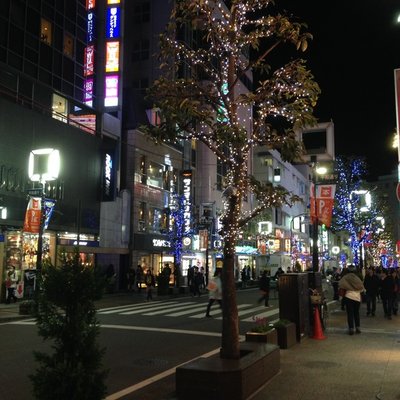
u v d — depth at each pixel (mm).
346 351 10297
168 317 17688
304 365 8812
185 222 36875
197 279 30188
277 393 6859
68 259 5148
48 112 27203
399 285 21797
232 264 7219
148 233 36625
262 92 7496
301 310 11906
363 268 35062
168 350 11055
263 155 59469
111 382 8148
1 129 23109
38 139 25484
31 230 21203
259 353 7473
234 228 7199
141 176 36500
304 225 77000
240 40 7473
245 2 7602
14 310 19062
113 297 27234
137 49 47312
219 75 7605
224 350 7102
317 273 14609
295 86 7336
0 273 22234
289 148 7258
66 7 30359
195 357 10281
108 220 32188
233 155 7324
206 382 6332
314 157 16281
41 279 5039
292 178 70250
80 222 28703
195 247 41281
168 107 7125
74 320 4875
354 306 13070
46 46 28453
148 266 36938
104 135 33125
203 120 7047
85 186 29375
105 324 15570
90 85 32875
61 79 29656
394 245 80625
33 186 24734
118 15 33844
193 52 7809
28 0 27078
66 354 4848
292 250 61656
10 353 10445
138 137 36125
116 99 33188
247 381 6531
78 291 4930
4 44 25234
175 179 41656
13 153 23734
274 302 24828
